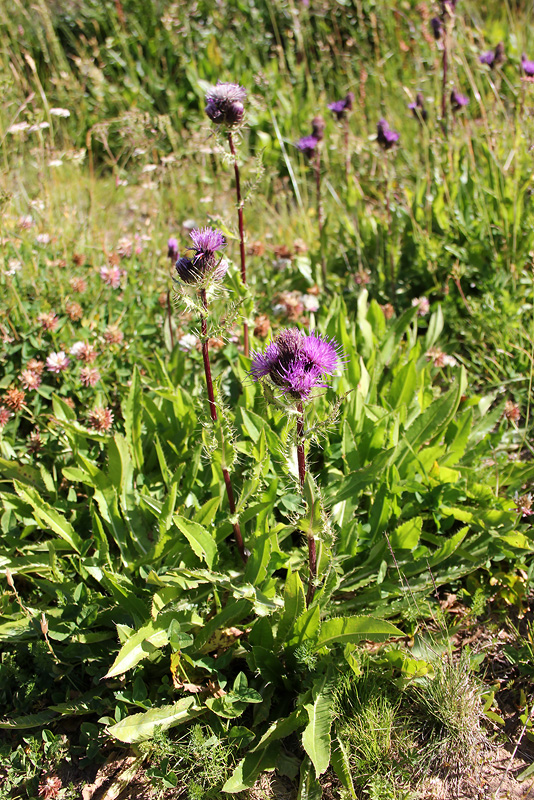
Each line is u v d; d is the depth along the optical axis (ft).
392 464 3.74
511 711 3.50
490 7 8.45
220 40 8.50
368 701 3.36
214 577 3.47
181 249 4.86
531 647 3.58
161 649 3.45
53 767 3.38
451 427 3.99
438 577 3.66
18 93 6.83
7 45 7.70
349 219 5.35
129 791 3.34
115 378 4.26
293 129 7.31
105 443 3.90
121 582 3.51
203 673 3.47
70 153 4.93
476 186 5.05
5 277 4.34
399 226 5.05
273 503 3.55
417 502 3.79
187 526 3.47
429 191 5.08
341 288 4.96
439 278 4.86
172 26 8.43
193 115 7.92
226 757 3.29
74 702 3.43
